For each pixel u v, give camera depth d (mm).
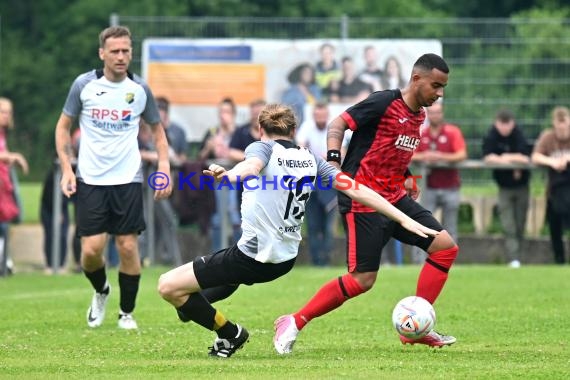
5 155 44281
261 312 29812
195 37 52719
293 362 20984
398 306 22766
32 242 53625
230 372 19594
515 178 46094
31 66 90250
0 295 35625
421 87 22453
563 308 30281
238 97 51875
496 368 20141
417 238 23078
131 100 27031
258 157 20219
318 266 45938
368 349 23109
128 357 21906
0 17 98062
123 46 26781
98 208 26812
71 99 27062
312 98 51656
